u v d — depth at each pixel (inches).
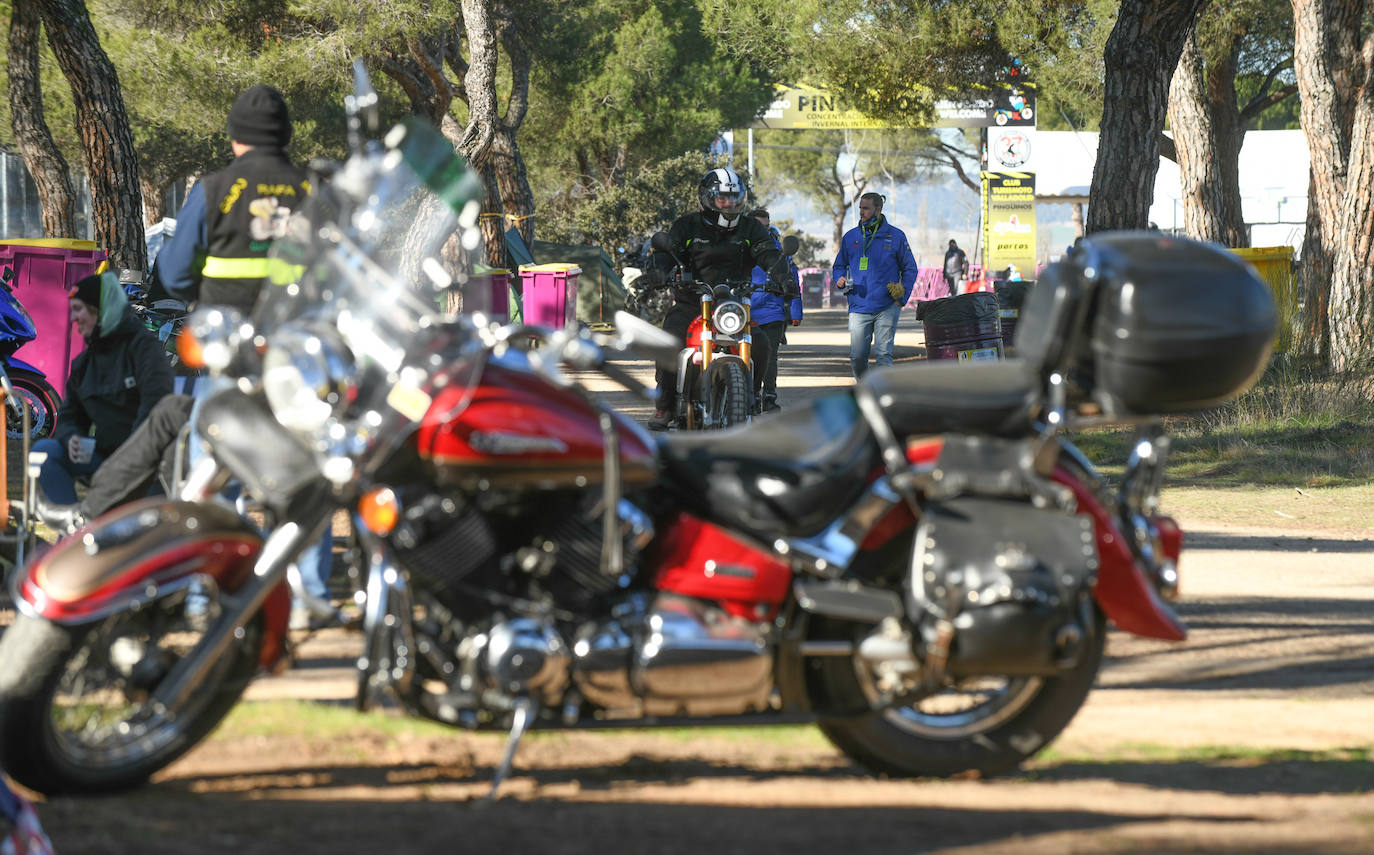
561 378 361.4
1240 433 1213.7
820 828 342.0
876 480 381.1
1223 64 2662.4
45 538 648.4
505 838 325.4
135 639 361.7
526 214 2534.5
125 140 1238.9
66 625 343.3
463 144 1752.0
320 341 347.9
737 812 356.2
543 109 3309.5
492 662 344.5
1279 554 776.9
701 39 3476.9
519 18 2586.1
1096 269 377.7
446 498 347.9
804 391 1644.9
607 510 350.3
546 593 358.0
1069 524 378.9
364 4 2058.3
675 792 375.6
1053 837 336.2
